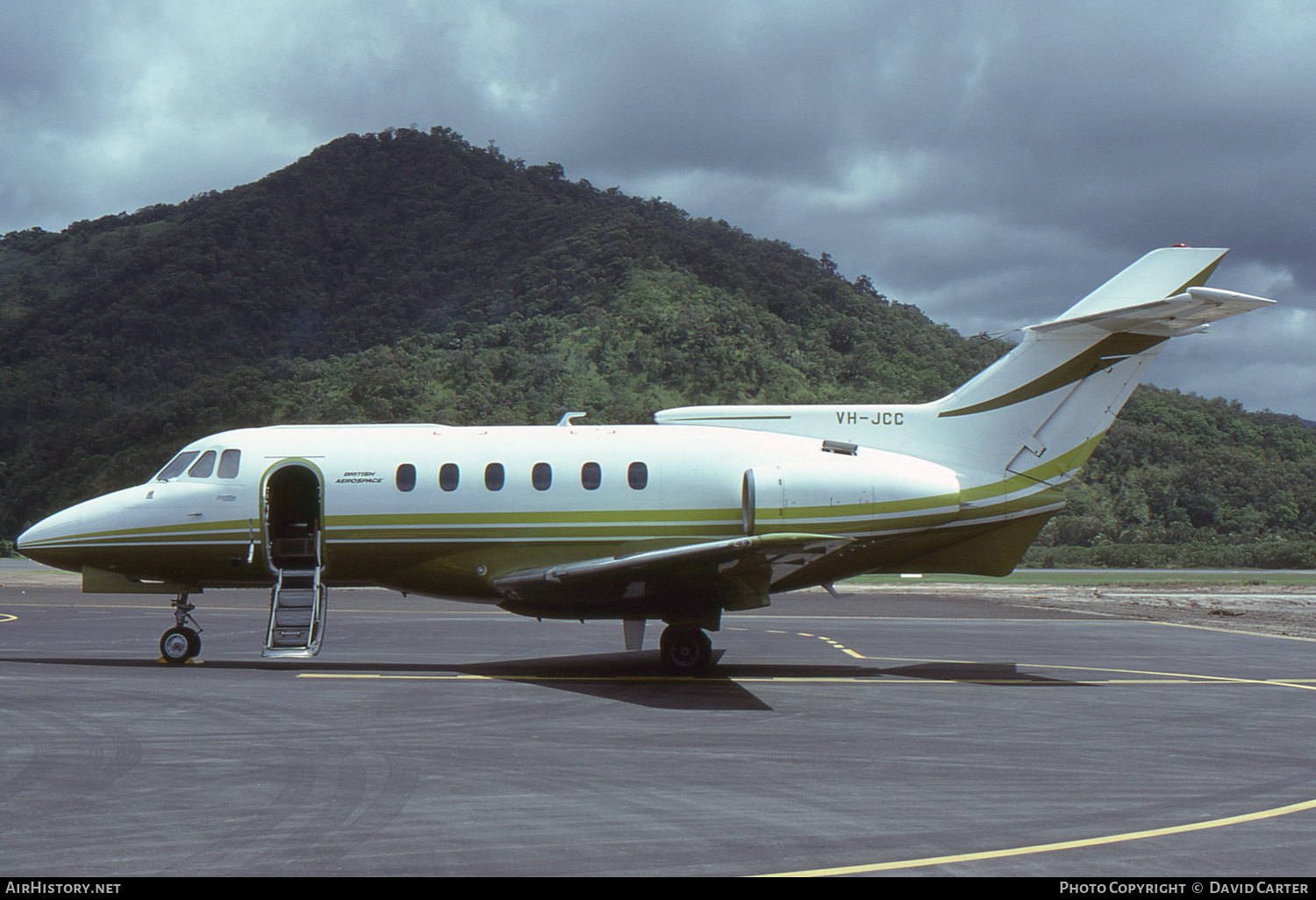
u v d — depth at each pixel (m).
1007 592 38.03
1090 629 23.56
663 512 15.47
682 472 15.56
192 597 30.88
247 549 15.81
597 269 190.50
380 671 15.18
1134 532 122.69
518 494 15.48
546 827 7.24
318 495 15.66
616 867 6.41
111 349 188.38
